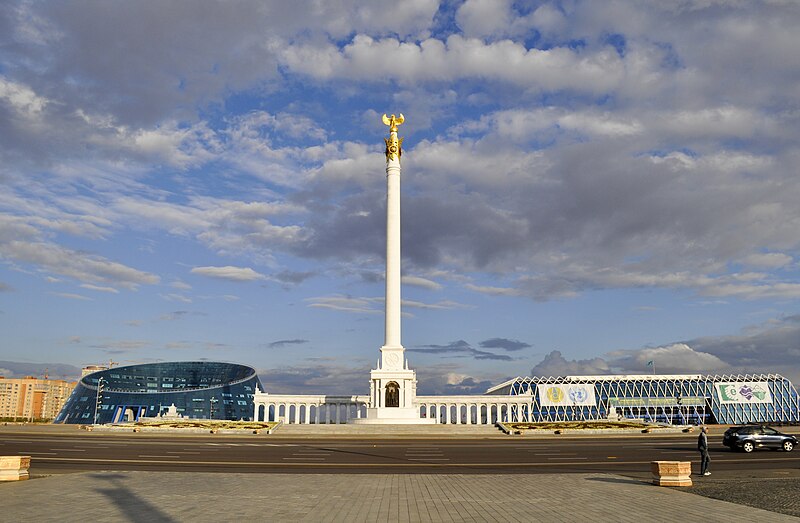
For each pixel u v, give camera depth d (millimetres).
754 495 26156
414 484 30281
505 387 141000
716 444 58031
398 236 95875
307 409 106250
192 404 151875
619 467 39500
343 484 30188
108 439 64625
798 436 70250
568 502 24562
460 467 39656
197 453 48531
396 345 93250
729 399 133000
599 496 26172
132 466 38688
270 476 33469
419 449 54219
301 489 28297
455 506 23641
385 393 92000
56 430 82312
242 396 159625
